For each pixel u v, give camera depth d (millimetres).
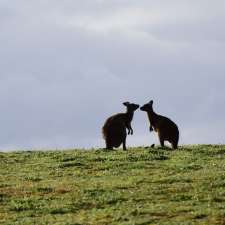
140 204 107875
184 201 108688
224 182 118562
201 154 146875
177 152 149375
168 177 124438
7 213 107188
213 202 107312
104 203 109938
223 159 141125
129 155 145750
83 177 129250
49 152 157000
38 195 116625
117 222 98688
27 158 150625
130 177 126500
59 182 125688
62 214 105438
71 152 155250
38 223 100562
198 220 97875
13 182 127188
